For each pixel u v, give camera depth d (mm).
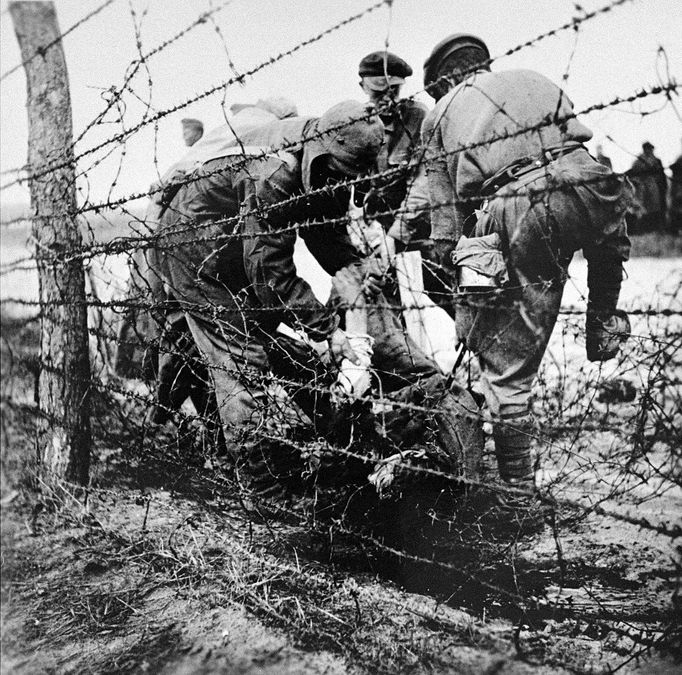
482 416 2719
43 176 3918
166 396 4387
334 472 3334
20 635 2949
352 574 3066
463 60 3566
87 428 4043
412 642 2627
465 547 2871
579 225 2996
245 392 3605
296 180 3473
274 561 3154
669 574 2811
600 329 3117
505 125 3139
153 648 2770
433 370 3305
